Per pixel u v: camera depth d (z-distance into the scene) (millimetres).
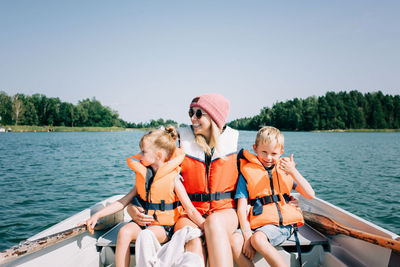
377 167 13414
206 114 2137
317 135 62375
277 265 1602
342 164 14492
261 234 1784
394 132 85000
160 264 1596
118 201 2094
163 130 2180
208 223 1684
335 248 2010
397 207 6660
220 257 1563
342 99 88375
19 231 4996
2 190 8195
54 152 21125
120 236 1781
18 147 25625
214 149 2129
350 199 7426
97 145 29906
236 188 2146
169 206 1980
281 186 2055
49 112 92375
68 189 8383
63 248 1851
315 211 2477
